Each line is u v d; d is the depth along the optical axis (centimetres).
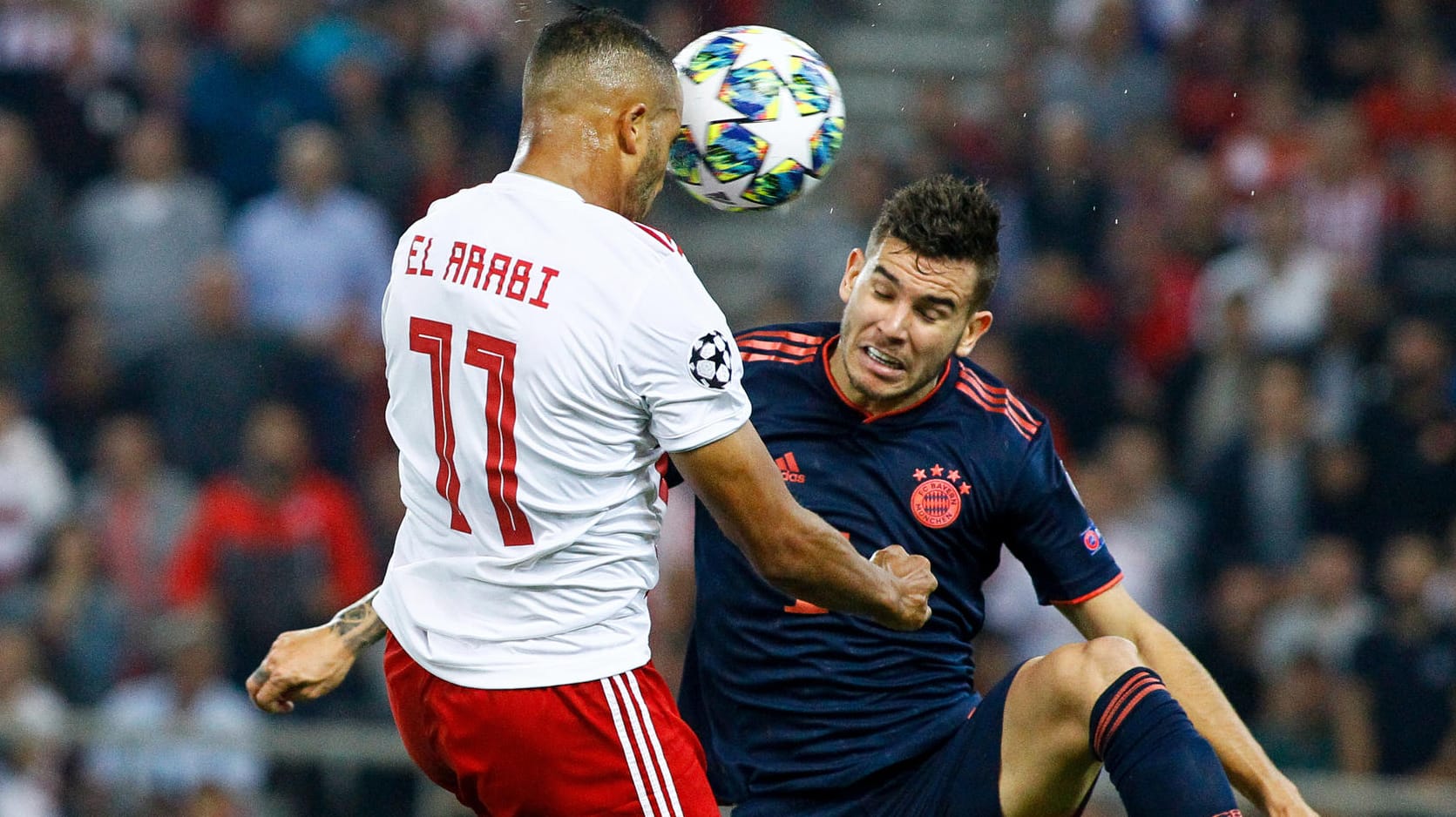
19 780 2605
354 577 3177
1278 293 3734
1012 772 1275
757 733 1391
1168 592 3297
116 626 3147
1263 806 1305
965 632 1411
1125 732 1187
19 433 3438
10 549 3372
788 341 1411
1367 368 3616
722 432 1138
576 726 1166
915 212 1300
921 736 1359
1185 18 4241
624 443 1154
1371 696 3022
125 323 3700
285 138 3962
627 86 1183
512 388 1134
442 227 1175
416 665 1199
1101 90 4084
